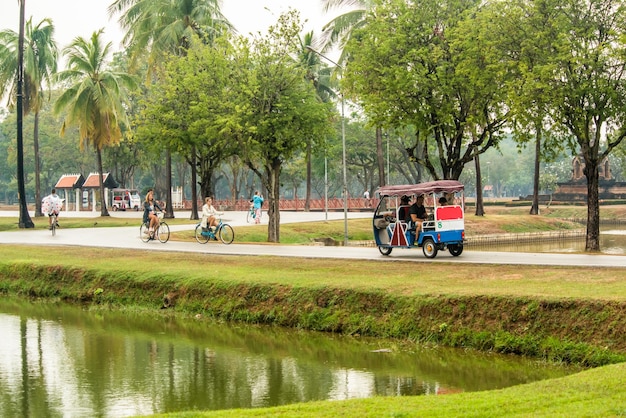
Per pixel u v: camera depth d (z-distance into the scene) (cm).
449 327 1675
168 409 1285
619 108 2809
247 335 1881
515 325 1598
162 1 4956
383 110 3055
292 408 1011
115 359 1666
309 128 3547
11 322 2127
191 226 4450
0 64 5094
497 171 16275
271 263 2455
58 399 1355
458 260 2309
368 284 1939
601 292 1617
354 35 3338
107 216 5697
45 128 9800
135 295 2328
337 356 1631
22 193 4666
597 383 1063
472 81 2877
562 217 7419
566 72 2812
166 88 4391
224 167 11419
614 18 2812
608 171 9544
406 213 2506
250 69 3569
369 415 944
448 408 959
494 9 2978
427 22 3066
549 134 2947
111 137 5497
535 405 956
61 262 2684
